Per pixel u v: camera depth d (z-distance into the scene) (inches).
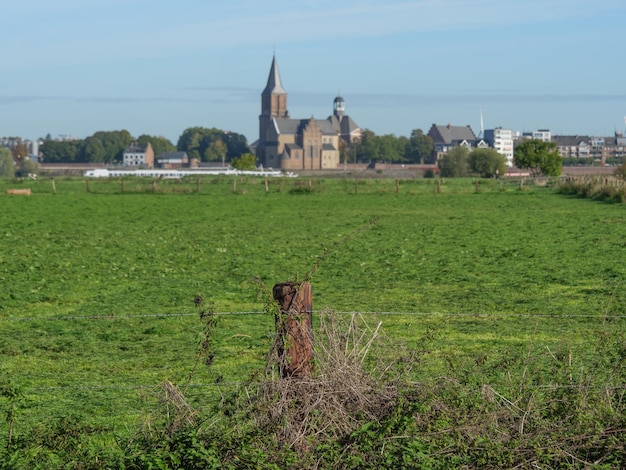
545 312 789.2
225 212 2426.2
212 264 1194.0
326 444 351.3
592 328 689.6
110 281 1023.6
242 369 575.2
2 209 2549.2
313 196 3405.5
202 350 410.9
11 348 653.9
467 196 3339.1
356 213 2357.3
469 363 496.7
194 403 477.7
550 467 351.6
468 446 355.9
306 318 373.7
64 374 574.9
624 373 418.3
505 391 395.9
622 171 3693.4
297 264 1188.5
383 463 345.1
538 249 1349.7
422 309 814.5
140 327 735.1
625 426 367.2
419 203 2871.6
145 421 384.5
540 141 7701.8
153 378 559.2
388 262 1191.6
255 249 1389.0
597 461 353.4
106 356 627.5
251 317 767.7
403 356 403.5
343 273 1082.7
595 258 1221.1
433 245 1429.6
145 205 2797.7
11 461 366.9
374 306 837.2
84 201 3036.4
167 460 342.6
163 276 1069.1
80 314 804.0
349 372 375.6
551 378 420.5
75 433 386.3
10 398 424.8
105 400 506.3
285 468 343.6
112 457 370.3
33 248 1396.4
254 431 353.7
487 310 804.0
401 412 362.3
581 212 2288.4
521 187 3833.7
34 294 921.5
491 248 1373.0
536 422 369.4
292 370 369.4
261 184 4534.9
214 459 338.3
